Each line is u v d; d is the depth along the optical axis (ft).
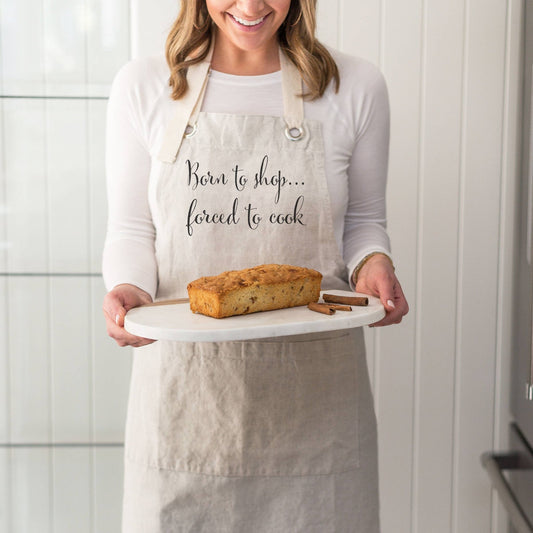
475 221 6.15
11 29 5.94
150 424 4.25
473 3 5.90
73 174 6.10
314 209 4.21
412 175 6.10
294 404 4.17
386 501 6.45
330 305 3.66
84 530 6.45
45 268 6.18
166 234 4.23
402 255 6.19
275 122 4.17
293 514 4.25
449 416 6.35
